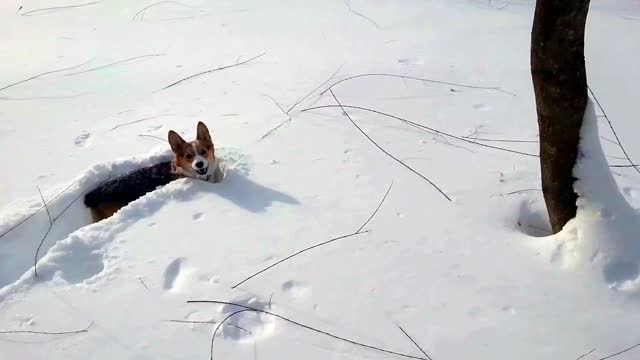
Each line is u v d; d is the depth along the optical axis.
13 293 1.57
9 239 1.86
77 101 2.60
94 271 1.68
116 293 1.56
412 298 1.51
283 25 3.25
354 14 3.35
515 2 3.49
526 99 2.45
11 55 3.07
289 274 1.60
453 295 1.52
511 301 1.49
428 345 1.39
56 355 1.40
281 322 1.46
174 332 1.45
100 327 1.46
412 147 2.14
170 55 2.97
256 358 1.37
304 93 2.54
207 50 3.00
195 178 2.06
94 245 1.73
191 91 2.62
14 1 3.84
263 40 3.08
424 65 2.75
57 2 3.80
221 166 2.12
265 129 2.29
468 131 2.24
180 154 2.07
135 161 2.15
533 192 1.88
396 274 1.59
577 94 1.44
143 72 2.82
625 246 1.53
